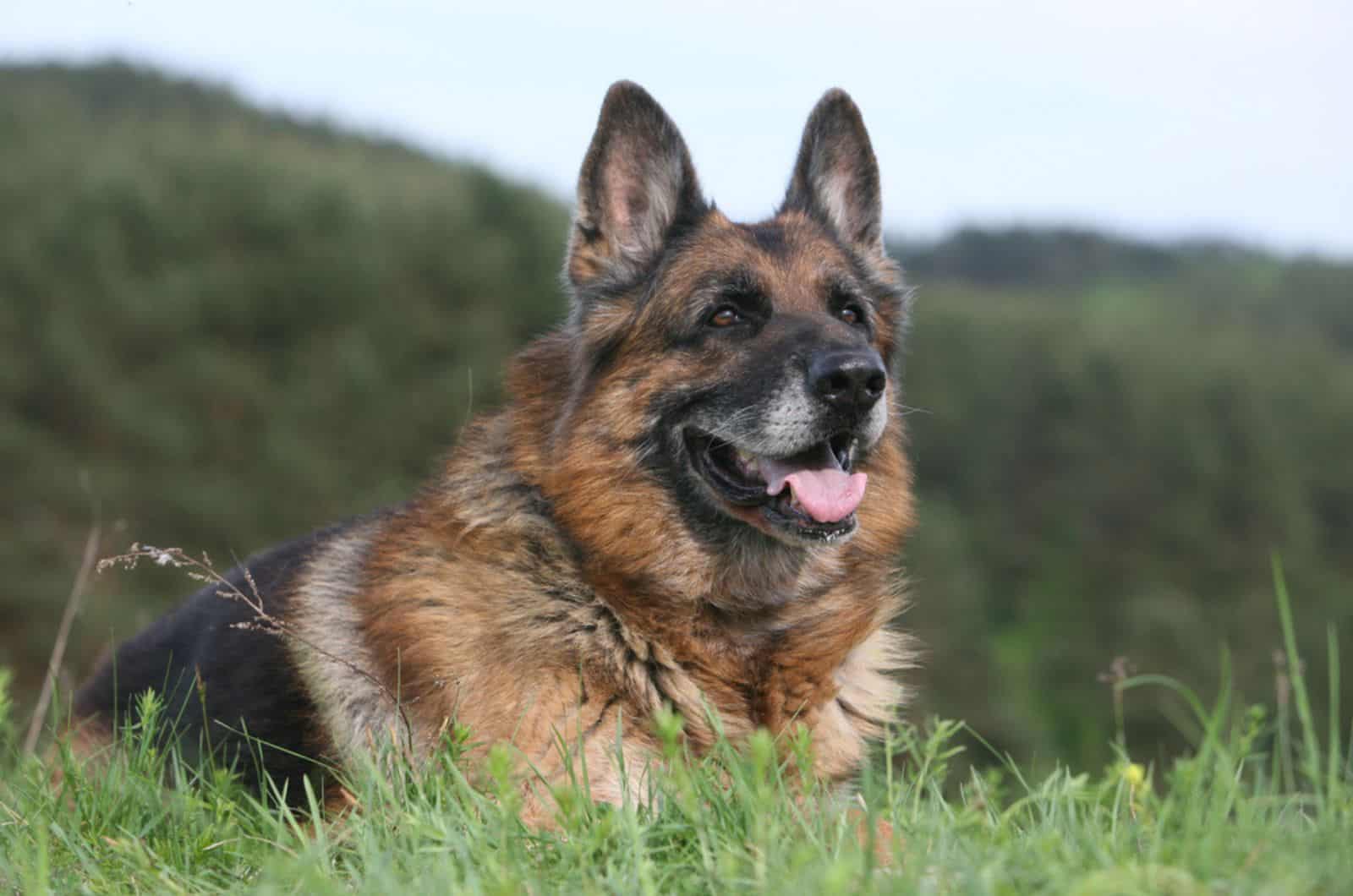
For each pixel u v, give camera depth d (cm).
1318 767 436
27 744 617
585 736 496
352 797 495
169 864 424
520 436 568
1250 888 316
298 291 3872
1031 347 5422
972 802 451
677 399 560
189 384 3569
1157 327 6122
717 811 396
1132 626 3856
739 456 573
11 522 2967
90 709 637
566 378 579
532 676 511
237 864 427
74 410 3391
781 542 563
